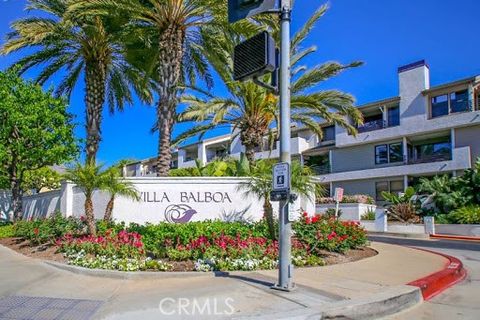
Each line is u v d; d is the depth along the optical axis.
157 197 13.77
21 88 18.53
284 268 6.70
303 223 10.98
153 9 15.52
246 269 8.57
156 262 8.52
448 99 32.09
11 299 6.47
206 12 15.01
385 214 25.14
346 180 36.94
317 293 6.52
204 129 18.91
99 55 18.19
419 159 33.22
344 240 11.05
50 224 12.90
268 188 10.55
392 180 35.00
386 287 7.11
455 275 9.27
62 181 16.55
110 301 6.28
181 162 51.03
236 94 17.69
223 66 17.09
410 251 13.05
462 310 6.47
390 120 35.44
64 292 6.91
